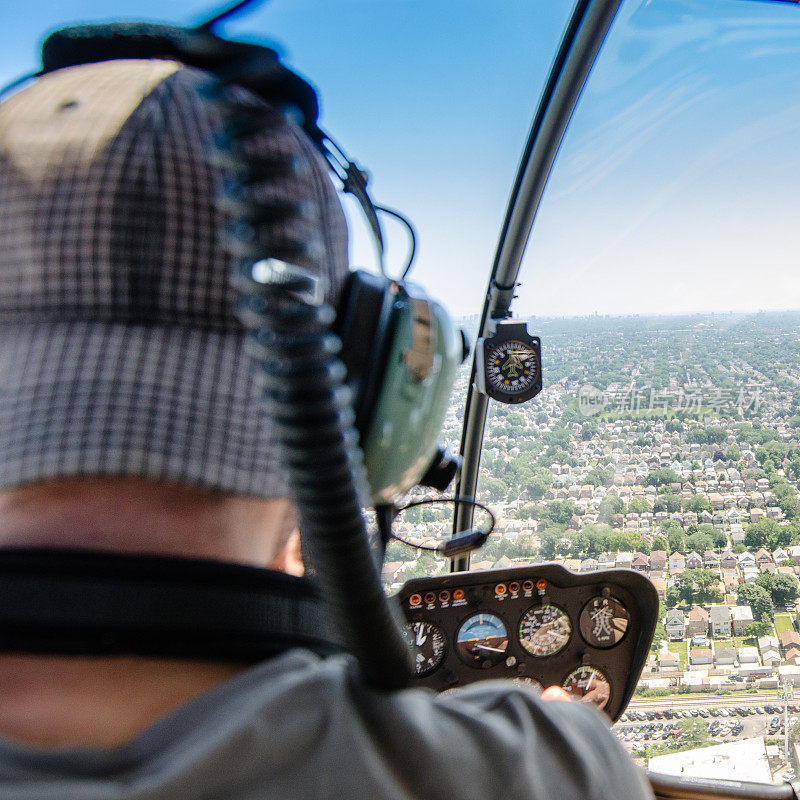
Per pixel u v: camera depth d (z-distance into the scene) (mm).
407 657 224
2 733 162
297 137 223
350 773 175
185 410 190
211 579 178
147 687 170
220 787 160
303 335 184
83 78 214
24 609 164
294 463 187
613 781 215
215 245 196
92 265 190
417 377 277
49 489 184
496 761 195
